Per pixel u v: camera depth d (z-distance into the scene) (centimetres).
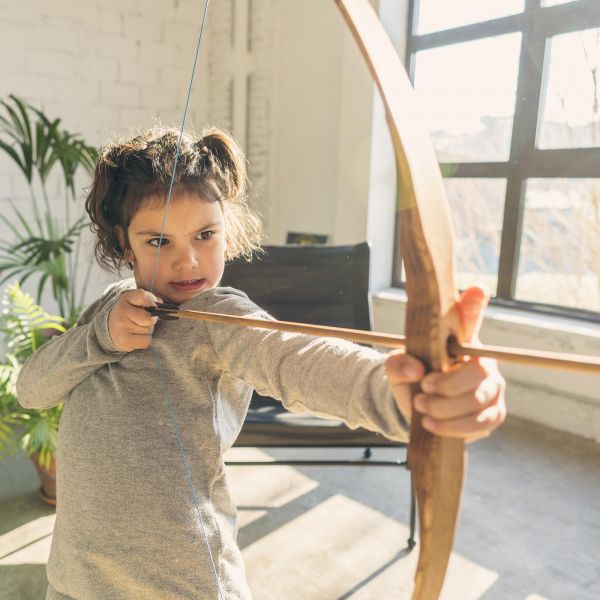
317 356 48
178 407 60
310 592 122
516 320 165
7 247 259
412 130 34
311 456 191
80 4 265
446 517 35
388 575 128
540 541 139
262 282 172
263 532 144
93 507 61
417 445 34
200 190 63
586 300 161
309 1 230
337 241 222
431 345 32
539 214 158
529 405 189
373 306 198
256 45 267
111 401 62
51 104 264
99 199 69
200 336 60
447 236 33
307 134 239
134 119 287
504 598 121
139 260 65
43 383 70
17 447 159
